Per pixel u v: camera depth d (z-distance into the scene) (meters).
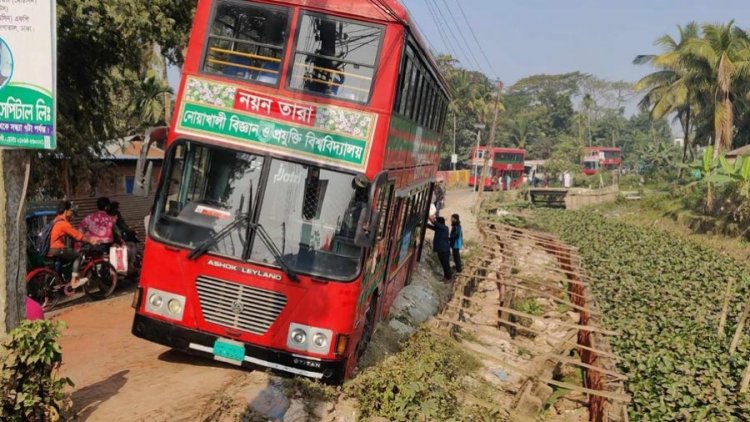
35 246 12.56
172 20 14.84
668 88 46.22
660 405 10.59
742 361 12.02
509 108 101.94
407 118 9.98
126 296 13.01
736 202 31.12
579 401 12.54
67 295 11.49
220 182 8.02
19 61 5.61
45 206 13.92
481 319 16.83
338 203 7.91
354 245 7.89
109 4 14.05
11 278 5.88
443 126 17.72
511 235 26.58
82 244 12.38
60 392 6.14
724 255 25.80
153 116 29.31
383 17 7.98
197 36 8.17
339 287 7.80
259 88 8.02
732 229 29.89
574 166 71.88
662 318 15.42
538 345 15.52
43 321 6.00
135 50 15.67
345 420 7.82
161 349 9.36
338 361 7.90
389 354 10.80
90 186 17.34
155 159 23.89
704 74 39.94
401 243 12.83
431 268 21.33
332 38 8.05
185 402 7.23
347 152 7.95
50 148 5.65
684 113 54.00
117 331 10.23
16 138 5.69
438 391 9.39
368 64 8.02
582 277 18.55
